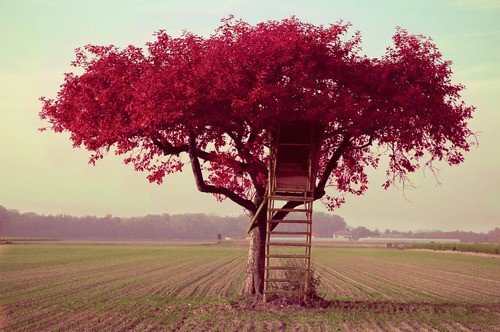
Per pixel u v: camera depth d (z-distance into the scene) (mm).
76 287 34969
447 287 38031
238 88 20828
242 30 21578
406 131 22547
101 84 22625
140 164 24922
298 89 21422
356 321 20750
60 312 23797
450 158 23609
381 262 70938
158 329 19203
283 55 21016
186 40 21656
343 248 135000
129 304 26250
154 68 21703
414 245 135375
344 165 25969
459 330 19766
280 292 23250
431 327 20172
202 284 37094
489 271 55219
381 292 33844
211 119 21312
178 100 20938
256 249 24547
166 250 108375
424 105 22438
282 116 21344
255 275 24516
